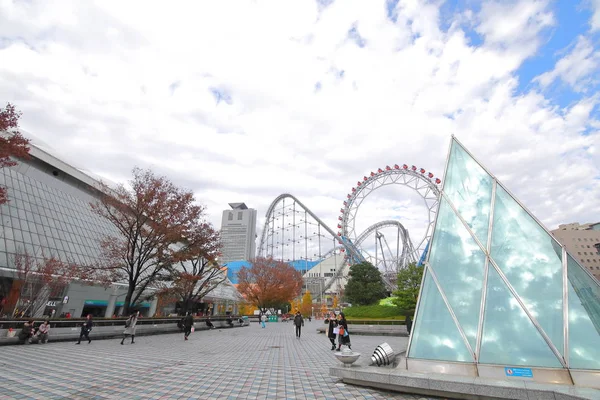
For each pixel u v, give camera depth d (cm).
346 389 988
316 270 13525
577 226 13350
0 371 1156
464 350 1004
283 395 917
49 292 3036
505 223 1166
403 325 3316
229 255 17975
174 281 3569
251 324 5969
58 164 5456
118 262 3431
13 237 3744
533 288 1020
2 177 4278
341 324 1788
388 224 8344
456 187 1346
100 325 2505
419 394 916
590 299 958
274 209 10644
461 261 1178
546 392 748
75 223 4906
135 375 1154
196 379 1108
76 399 840
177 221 3325
